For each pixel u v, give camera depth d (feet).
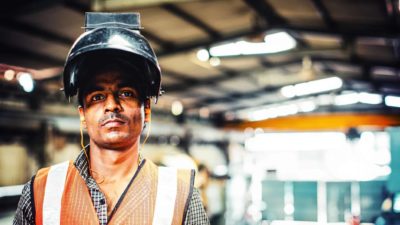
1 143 24.36
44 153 26.81
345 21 23.98
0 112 23.31
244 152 73.46
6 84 23.76
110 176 4.85
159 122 44.11
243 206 59.57
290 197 59.21
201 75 41.63
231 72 42.65
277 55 34.42
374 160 72.43
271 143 77.30
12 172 25.23
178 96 50.03
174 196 4.82
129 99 4.72
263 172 69.26
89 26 5.03
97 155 4.85
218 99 56.75
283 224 58.59
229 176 57.72
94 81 4.65
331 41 31.78
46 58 26.32
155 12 22.82
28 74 24.58
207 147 58.13
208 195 49.01
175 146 48.85
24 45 24.06
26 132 25.76
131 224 4.57
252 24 26.68
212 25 26.53
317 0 21.58
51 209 4.56
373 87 51.62
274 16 25.85
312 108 65.31
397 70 34.78
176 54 29.91
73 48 4.74
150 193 4.76
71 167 4.85
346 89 54.95
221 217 52.26
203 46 28.96
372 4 20.07
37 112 26.17
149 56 4.72
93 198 4.63
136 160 4.98
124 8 19.35
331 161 75.36
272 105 64.08
